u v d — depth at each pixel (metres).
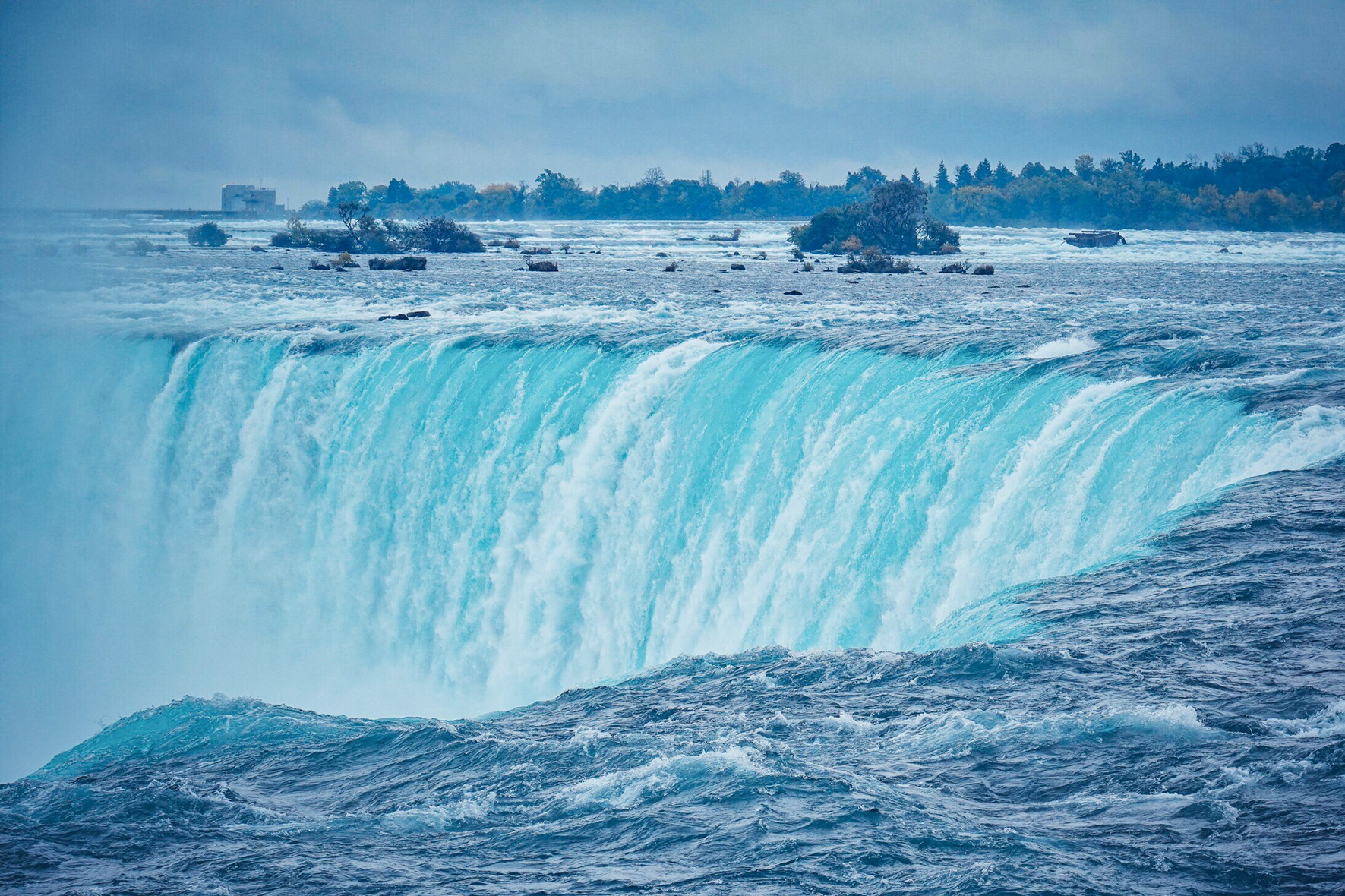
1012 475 96.50
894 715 56.66
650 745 56.22
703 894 41.88
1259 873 39.19
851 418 112.88
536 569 127.00
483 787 54.19
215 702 75.62
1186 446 89.44
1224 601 63.50
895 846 43.66
